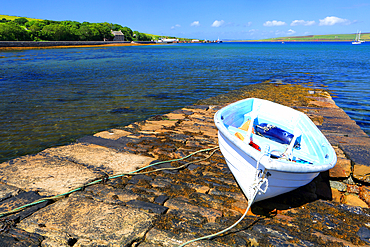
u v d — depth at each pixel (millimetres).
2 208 3855
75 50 74188
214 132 7809
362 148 5793
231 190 4613
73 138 8367
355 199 4703
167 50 83750
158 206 3977
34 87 17078
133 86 17875
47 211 3816
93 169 5273
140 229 3441
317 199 4559
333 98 14070
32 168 5230
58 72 24859
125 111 11578
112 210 3863
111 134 7617
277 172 3611
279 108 7059
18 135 8547
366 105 12656
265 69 28719
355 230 3650
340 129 7789
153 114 11164
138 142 6910
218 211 3949
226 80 20688
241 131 5809
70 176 4922
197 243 3229
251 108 7566
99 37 132000
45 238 3293
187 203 4133
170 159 5898
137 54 58188
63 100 13531
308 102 12109
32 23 116812
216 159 5926
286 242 3332
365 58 46688
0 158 6887
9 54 51281
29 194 4250
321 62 38156
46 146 7734
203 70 27422
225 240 3318
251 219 3816
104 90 16359
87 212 3805
